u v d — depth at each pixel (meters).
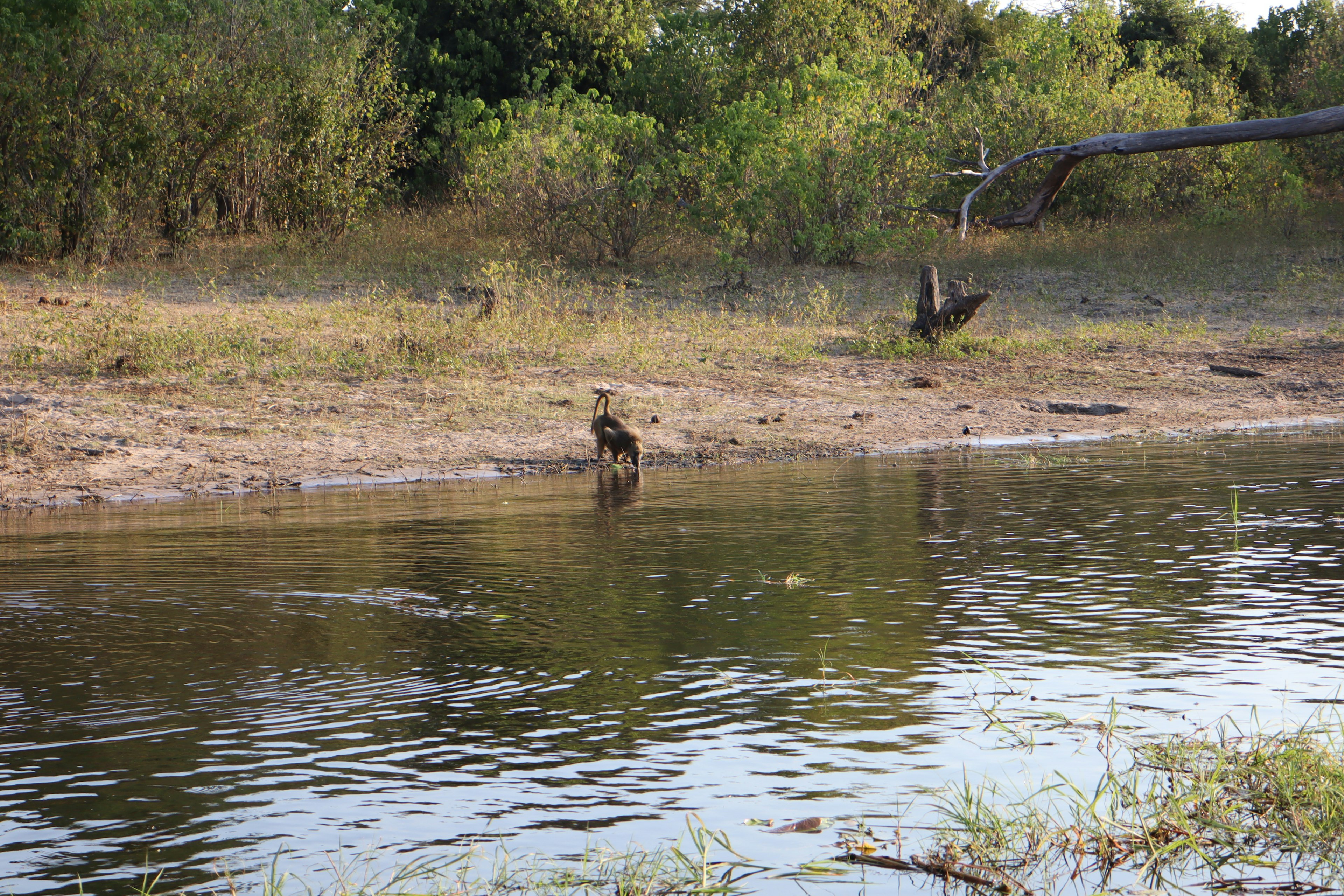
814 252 34.22
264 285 29.06
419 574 9.82
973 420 19.45
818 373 22.53
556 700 6.71
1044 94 40.19
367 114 38.16
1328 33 59.75
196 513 13.04
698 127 35.62
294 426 17.67
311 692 6.88
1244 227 40.22
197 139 32.16
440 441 17.19
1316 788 5.48
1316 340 25.62
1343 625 7.97
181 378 20.05
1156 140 9.56
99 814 5.30
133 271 30.17
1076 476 14.63
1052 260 34.66
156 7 31.48
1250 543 10.60
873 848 5.05
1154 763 5.86
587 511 12.77
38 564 10.30
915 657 7.43
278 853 4.96
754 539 11.16
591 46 52.16
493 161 35.94
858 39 45.94
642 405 19.80
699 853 4.98
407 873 4.80
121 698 6.79
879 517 12.17
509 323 24.48
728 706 6.59
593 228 34.09
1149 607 8.51
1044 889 4.86
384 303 26.00
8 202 29.94
